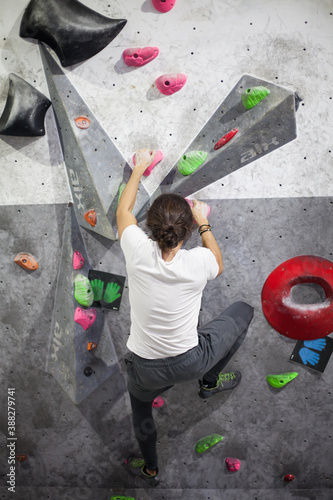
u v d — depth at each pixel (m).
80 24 1.54
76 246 1.71
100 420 1.84
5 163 1.70
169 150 1.65
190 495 1.87
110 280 1.73
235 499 1.86
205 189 1.67
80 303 1.73
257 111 1.59
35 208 1.72
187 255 1.29
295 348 1.73
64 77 1.62
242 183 1.65
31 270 1.75
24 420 1.87
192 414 1.80
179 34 1.58
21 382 1.84
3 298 1.78
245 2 1.56
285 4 1.56
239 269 1.71
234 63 1.59
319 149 1.62
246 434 1.81
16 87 1.61
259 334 1.74
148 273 1.25
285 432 1.80
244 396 1.78
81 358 1.75
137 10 1.57
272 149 1.62
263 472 1.84
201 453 1.84
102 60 1.61
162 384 1.41
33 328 1.79
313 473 1.83
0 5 1.59
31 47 1.61
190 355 1.37
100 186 1.65
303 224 1.67
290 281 1.67
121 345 1.77
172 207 1.24
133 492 1.88
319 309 1.67
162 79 1.58
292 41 1.57
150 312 1.28
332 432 1.79
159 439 1.83
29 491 1.93
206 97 1.61
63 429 1.86
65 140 1.66
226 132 1.62
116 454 1.87
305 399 1.77
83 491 1.91
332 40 1.56
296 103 1.59
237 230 1.68
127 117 1.64
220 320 1.57
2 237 1.75
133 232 1.30
